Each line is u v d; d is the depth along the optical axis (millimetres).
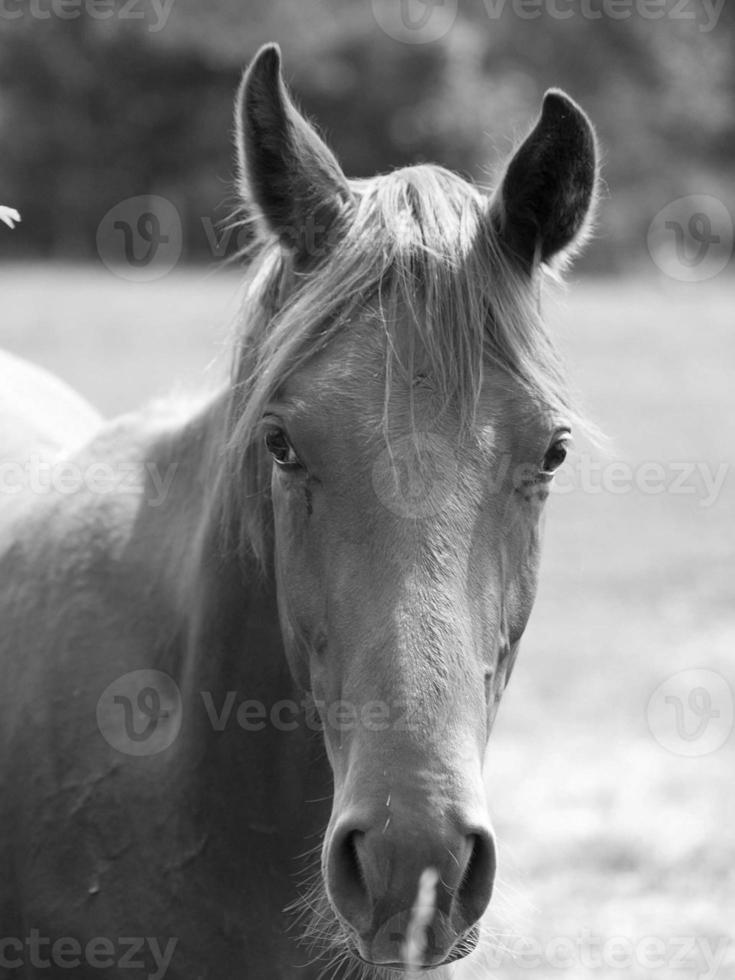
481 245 3836
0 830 4676
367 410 3623
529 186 3959
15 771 4656
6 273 44562
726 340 34562
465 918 3439
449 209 3861
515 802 10219
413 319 3666
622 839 9375
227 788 4355
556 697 12586
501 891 5184
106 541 4820
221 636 4375
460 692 3434
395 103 51938
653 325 36781
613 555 17562
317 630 3730
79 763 4523
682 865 9023
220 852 4371
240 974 4406
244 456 4191
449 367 3619
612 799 10281
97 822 4465
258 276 4289
